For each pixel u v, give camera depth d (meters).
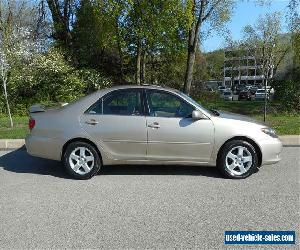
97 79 20.11
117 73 24.05
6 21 20.70
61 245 4.04
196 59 29.88
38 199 5.48
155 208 5.09
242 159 6.49
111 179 6.50
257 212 4.92
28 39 19.08
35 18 24.02
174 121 6.41
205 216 4.80
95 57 23.33
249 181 6.34
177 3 17.70
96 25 20.84
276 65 32.16
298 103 18.09
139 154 6.50
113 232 4.34
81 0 22.48
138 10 17.80
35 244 4.07
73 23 23.48
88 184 6.23
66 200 5.43
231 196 5.57
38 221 4.67
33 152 6.68
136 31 18.64
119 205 5.21
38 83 17.66
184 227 4.46
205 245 4.01
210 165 6.55
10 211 5.02
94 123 6.49
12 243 4.10
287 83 20.42
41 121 6.65
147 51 22.19
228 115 6.81
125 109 6.55
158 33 18.75
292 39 20.91
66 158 6.53
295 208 5.05
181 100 6.53
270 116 15.94
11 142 9.25
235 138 6.49
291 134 10.19
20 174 6.88
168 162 6.53
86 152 6.54
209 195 5.62
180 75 26.50
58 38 23.41
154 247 3.97
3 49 14.22
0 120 13.92
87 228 4.45
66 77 18.31
